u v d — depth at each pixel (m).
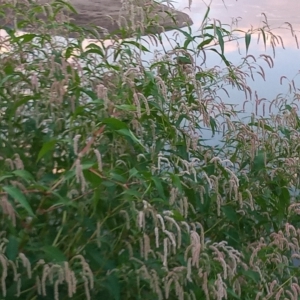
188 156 0.94
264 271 0.84
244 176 0.95
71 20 1.19
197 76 1.04
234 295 0.72
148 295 0.74
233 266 0.75
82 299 0.74
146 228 0.77
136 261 0.71
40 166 0.82
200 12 1.57
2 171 0.66
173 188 0.72
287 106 1.09
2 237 0.66
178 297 0.71
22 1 1.03
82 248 0.71
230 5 1.59
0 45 0.94
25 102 0.82
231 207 0.92
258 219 0.98
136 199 0.68
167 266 0.72
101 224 0.71
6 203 0.59
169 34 1.44
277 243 0.83
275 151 1.09
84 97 0.89
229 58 1.58
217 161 0.87
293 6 1.59
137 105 0.70
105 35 1.02
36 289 0.69
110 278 0.69
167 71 0.97
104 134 0.74
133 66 0.92
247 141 1.03
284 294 0.84
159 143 0.87
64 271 0.61
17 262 0.63
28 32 1.00
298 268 0.86
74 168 0.61
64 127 0.83
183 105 0.89
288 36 1.60
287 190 0.95
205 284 0.68
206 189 0.85
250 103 1.47
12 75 0.82
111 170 0.67
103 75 0.87
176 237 0.73
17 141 0.87
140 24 0.99
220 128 1.41
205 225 0.95
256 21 1.60
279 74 1.57
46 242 0.70
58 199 0.67
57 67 0.84
